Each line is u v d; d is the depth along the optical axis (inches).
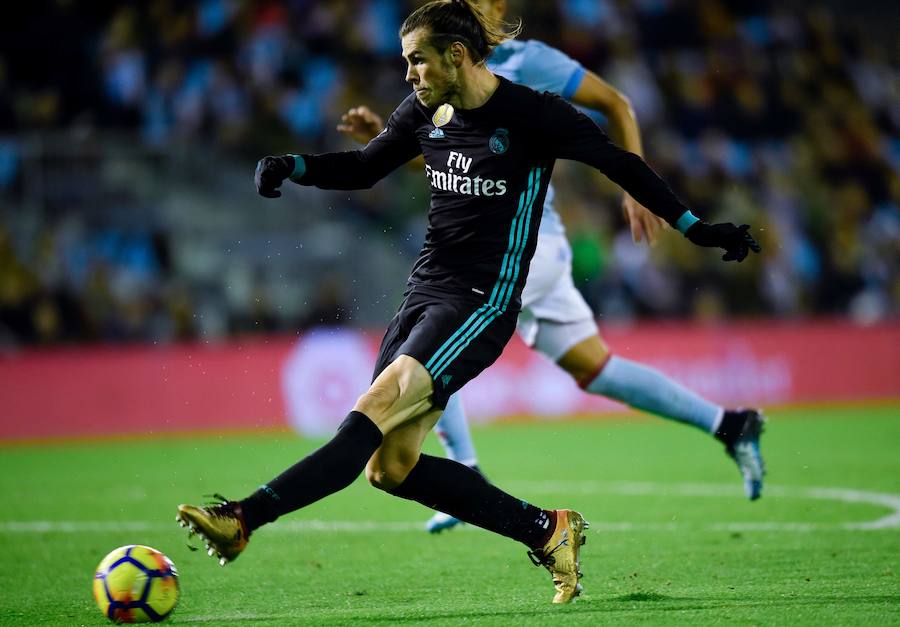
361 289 2305.6
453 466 609.3
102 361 1910.7
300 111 2471.7
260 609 622.8
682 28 2864.2
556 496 1114.7
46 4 2461.9
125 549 581.6
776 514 957.2
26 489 1243.8
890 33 3560.5
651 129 2640.3
